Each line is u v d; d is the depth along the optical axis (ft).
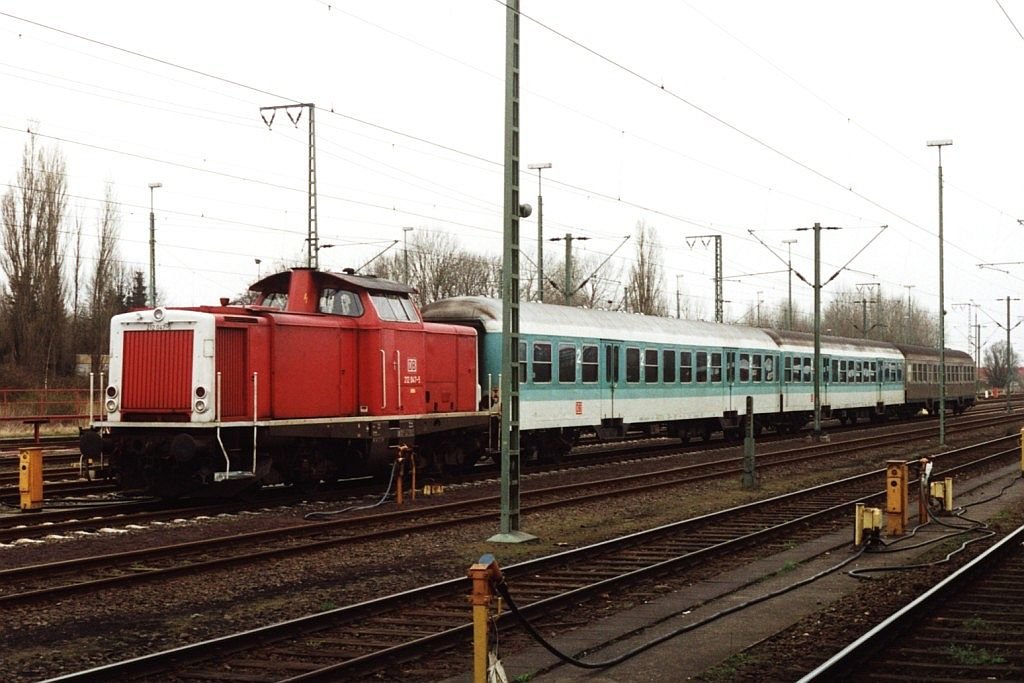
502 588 26.27
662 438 140.46
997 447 122.11
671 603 39.50
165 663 29.48
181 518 58.90
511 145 54.19
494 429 85.10
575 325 97.81
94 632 34.12
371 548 50.88
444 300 91.09
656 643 33.37
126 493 71.20
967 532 57.00
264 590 41.01
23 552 48.21
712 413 122.72
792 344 145.59
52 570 42.63
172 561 46.24
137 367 63.26
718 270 177.37
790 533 57.52
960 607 37.93
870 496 71.00
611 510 66.23
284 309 71.77
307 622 33.73
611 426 103.96
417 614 36.65
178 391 61.93
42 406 138.72
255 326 64.28
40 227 181.37
